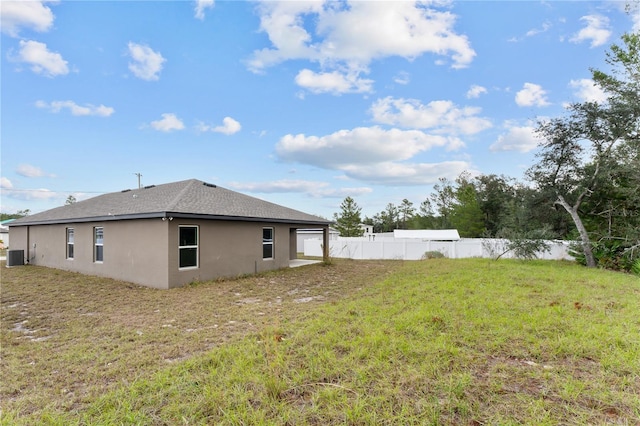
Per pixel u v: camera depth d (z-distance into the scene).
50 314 6.59
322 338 4.34
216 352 4.07
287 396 2.88
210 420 2.56
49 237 14.84
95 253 12.26
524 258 14.88
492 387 2.89
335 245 22.64
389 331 4.53
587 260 13.62
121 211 11.14
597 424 2.33
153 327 5.60
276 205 15.63
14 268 14.14
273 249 13.80
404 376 3.12
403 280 9.46
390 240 22.64
